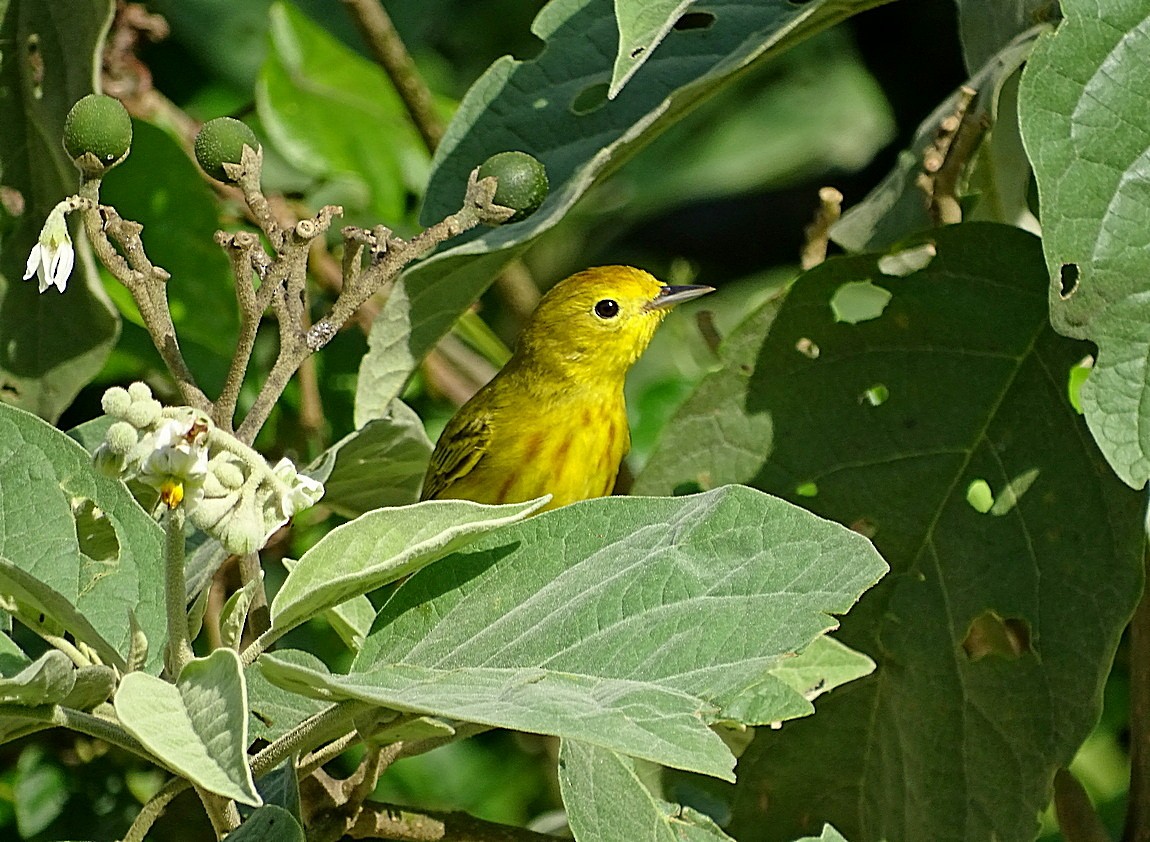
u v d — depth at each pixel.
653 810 6.20
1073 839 8.46
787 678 7.11
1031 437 7.75
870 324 8.00
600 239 16.78
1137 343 6.28
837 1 7.68
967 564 7.73
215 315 10.30
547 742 11.66
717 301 15.69
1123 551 7.42
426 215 8.19
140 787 9.98
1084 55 6.22
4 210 8.80
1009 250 7.87
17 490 6.11
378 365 7.82
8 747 10.48
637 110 8.15
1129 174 6.22
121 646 6.02
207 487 4.70
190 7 13.55
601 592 5.60
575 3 8.44
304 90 12.23
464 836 7.86
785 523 5.68
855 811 7.94
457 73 15.25
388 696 4.88
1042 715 7.50
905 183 9.22
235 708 4.43
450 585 5.83
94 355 9.09
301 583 5.35
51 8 8.24
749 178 16.42
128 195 10.02
